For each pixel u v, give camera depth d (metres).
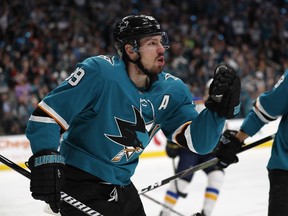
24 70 10.38
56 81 10.30
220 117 2.54
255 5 15.50
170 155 5.04
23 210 5.86
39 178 2.36
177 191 4.94
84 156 2.54
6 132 8.96
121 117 2.49
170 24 13.90
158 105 2.59
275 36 14.86
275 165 2.83
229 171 8.00
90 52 11.88
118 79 2.45
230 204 6.02
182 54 12.66
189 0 14.96
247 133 2.99
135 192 2.69
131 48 2.50
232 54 12.99
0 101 9.38
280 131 2.85
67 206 2.56
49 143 2.38
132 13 13.99
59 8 12.86
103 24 13.30
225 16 14.90
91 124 2.49
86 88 2.41
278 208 2.77
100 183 2.55
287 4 15.95
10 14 12.14
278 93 2.79
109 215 2.55
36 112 2.41
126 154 2.56
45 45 11.51
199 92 11.30
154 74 2.53
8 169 8.40
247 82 11.44
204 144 2.64
